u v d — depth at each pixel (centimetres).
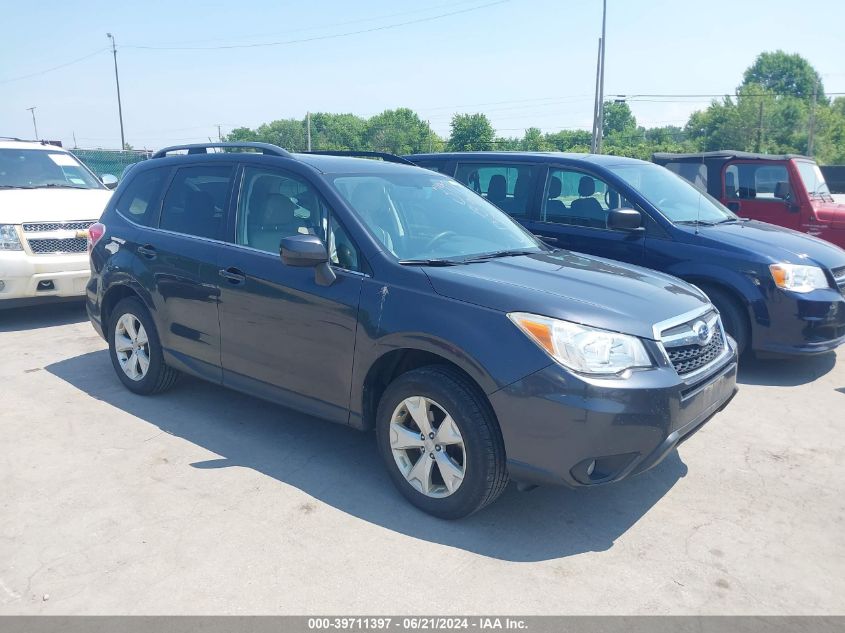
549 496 392
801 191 902
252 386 443
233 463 425
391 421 372
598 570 321
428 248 410
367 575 313
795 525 366
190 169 504
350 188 424
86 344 694
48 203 775
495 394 327
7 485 395
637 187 646
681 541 348
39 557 325
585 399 314
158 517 361
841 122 7825
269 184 448
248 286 429
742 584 314
